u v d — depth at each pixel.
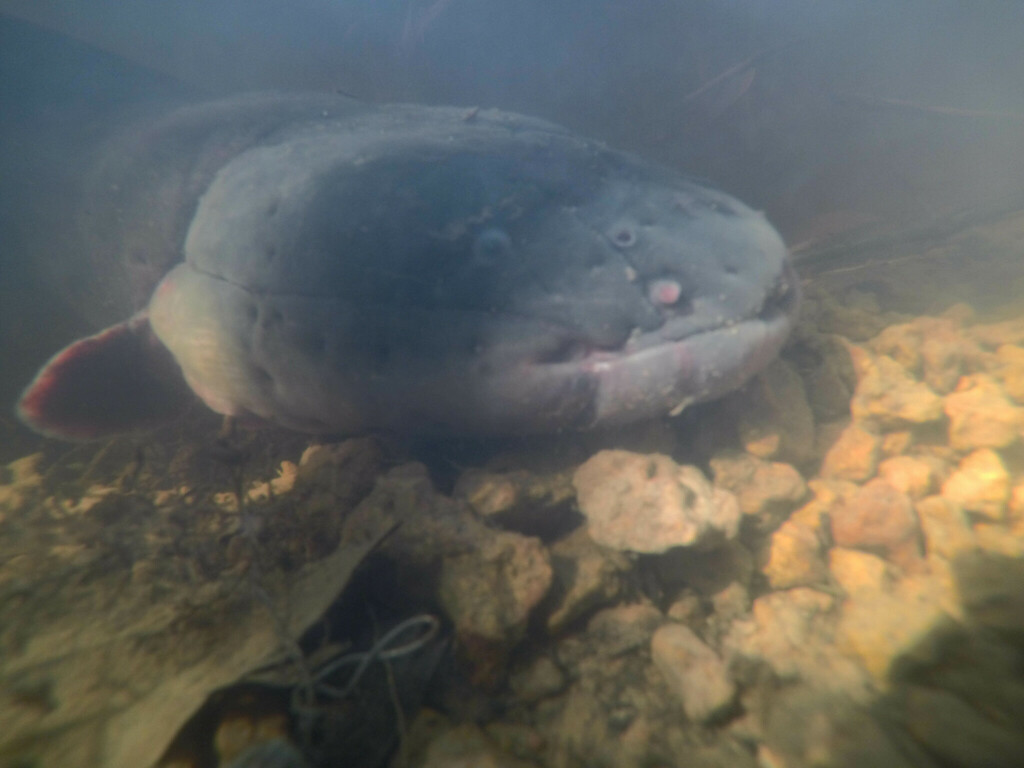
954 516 0.14
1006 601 0.11
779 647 0.12
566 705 0.11
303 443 0.19
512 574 0.12
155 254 0.22
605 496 0.13
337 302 0.14
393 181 0.14
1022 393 0.17
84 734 0.10
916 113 0.48
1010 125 0.49
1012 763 0.09
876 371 0.17
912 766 0.09
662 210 0.14
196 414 0.22
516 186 0.14
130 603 0.13
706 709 0.10
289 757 0.09
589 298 0.13
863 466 0.15
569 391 0.14
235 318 0.16
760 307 0.13
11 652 0.12
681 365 0.13
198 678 0.10
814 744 0.10
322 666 0.10
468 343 0.14
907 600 0.11
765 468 0.15
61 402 0.20
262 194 0.16
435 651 0.11
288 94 0.23
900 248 0.30
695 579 0.13
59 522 0.17
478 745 0.10
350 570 0.11
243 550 0.14
